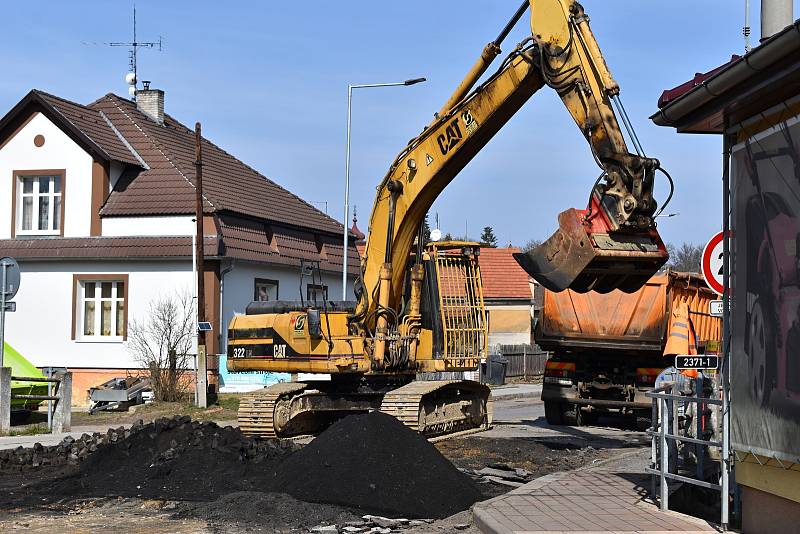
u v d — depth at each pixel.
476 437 19.00
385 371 17.98
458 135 15.91
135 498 11.70
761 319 8.65
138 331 31.31
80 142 32.31
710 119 9.40
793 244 8.16
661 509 10.20
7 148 33.00
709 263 12.85
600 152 13.16
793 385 8.12
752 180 8.88
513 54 14.73
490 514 10.02
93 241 31.92
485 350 19.58
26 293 32.44
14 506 11.27
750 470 8.89
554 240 13.16
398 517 10.88
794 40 7.38
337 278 39.50
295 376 31.44
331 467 11.69
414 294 18.52
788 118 8.34
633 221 12.75
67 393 20.36
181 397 27.97
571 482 12.16
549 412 22.16
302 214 38.06
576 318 21.30
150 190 32.53
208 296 30.94
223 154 38.81
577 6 13.87
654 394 10.33
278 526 10.18
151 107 37.12
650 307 20.80
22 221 33.00
